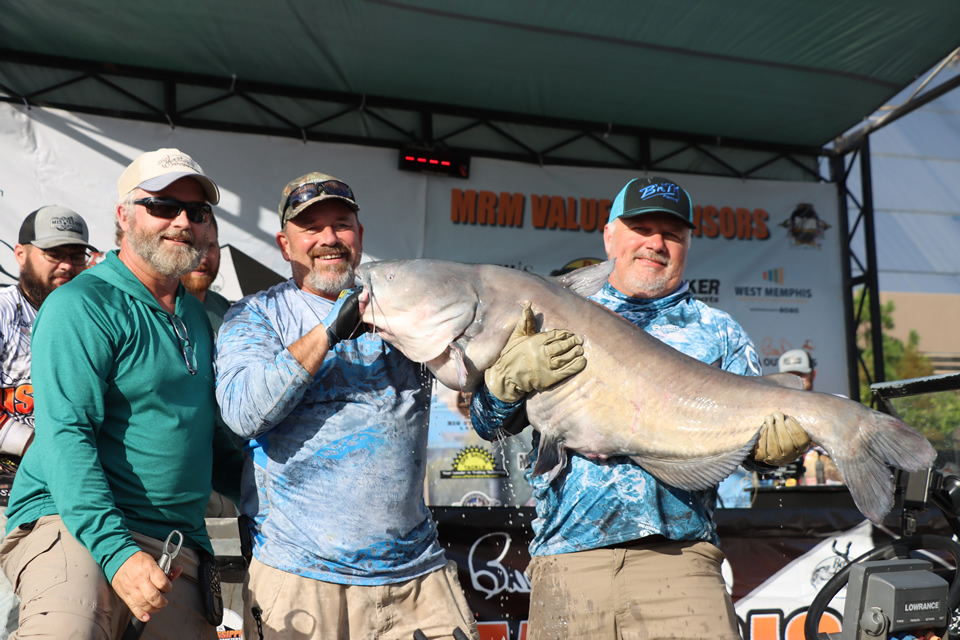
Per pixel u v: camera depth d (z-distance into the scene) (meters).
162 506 2.12
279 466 2.20
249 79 6.76
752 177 8.12
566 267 7.39
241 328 2.30
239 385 2.10
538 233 7.35
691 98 7.22
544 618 2.27
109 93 6.41
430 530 2.38
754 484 4.67
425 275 2.09
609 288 2.55
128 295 2.20
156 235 2.24
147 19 5.77
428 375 2.39
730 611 2.20
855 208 8.27
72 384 1.99
